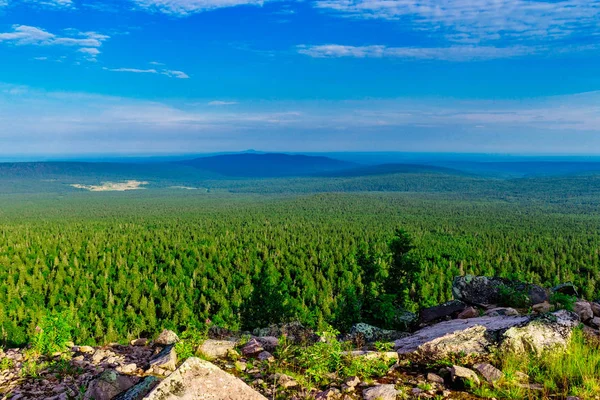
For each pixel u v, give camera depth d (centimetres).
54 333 1299
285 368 1191
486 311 1892
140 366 1182
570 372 1057
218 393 864
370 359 1183
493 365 1153
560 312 1353
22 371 1116
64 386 1038
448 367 1116
